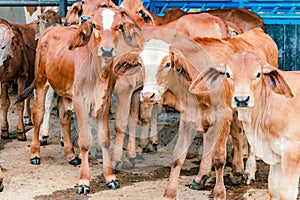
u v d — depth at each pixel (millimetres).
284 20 10891
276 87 5172
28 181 7289
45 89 8016
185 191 6852
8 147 9000
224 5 11711
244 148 8562
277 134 5336
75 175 7559
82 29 6613
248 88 5125
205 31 7930
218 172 6297
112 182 7000
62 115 7992
